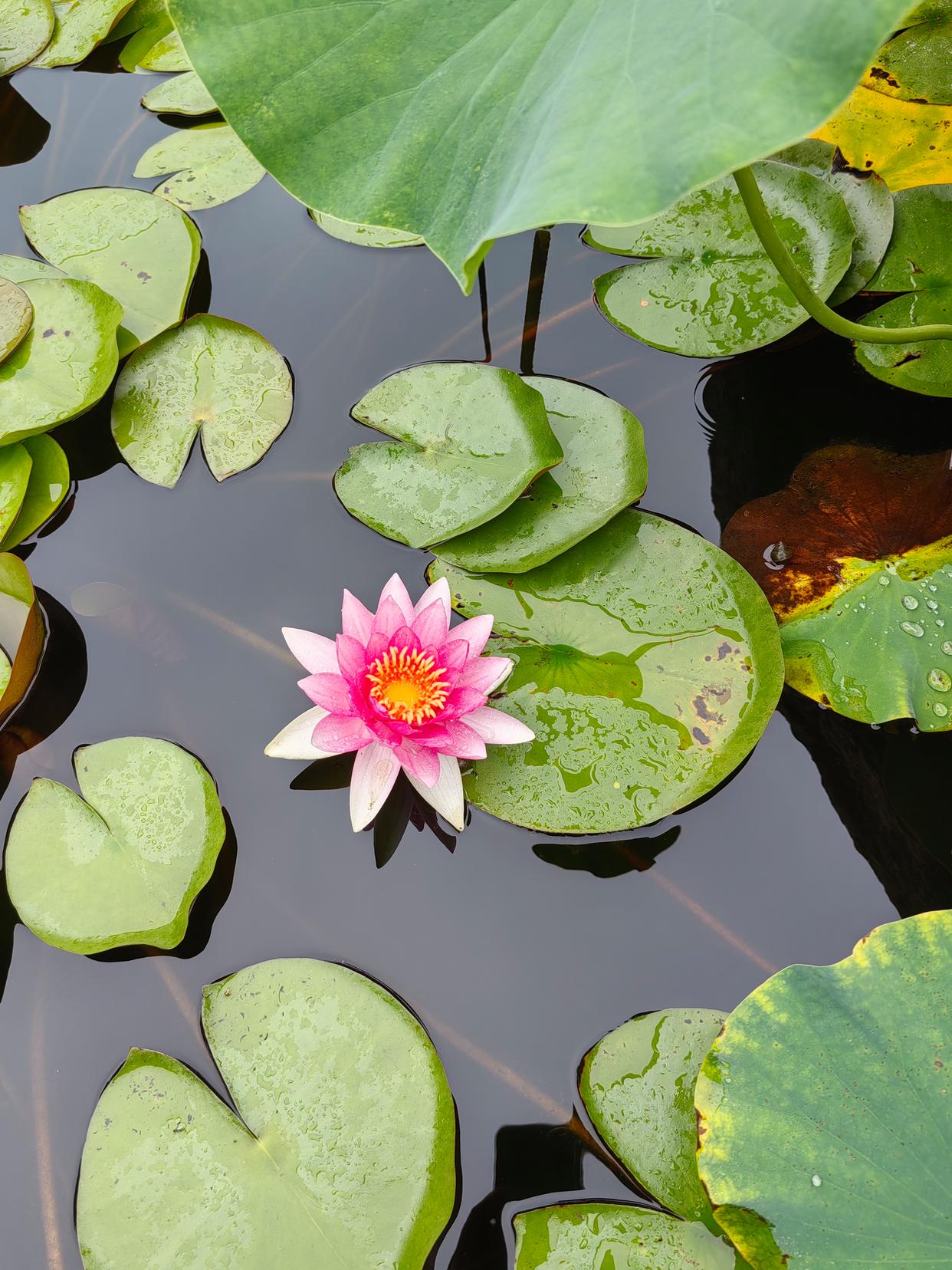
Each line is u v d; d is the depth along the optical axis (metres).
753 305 1.21
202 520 1.19
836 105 0.99
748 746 1.11
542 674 1.13
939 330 1.13
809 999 1.04
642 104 1.01
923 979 1.04
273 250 1.28
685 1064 1.05
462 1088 1.07
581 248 1.27
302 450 1.20
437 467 1.17
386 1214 1.03
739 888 1.10
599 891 1.10
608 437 1.17
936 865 1.10
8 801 1.12
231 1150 1.04
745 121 0.99
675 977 1.08
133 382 1.22
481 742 1.09
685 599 1.14
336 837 1.12
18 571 1.16
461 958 1.09
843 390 1.21
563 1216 1.03
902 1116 1.02
